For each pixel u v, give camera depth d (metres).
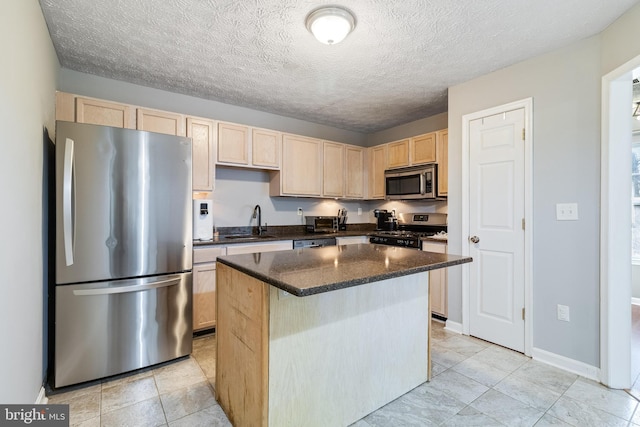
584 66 2.11
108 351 2.05
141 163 2.15
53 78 2.24
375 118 4.05
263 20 1.92
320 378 1.55
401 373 1.91
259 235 3.65
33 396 1.68
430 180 3.51
